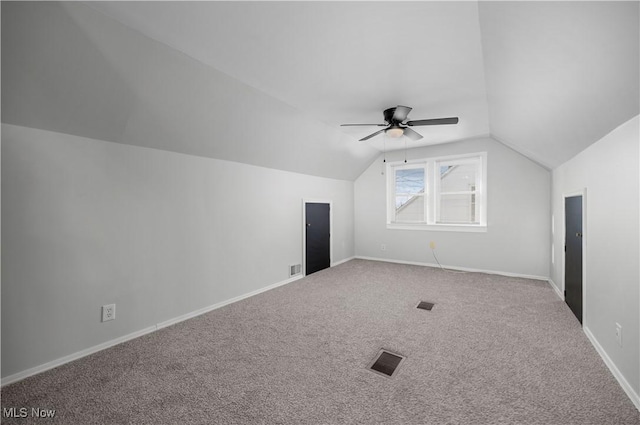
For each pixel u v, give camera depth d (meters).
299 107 3.30
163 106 2.47
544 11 1.23
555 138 2.83
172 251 2.96
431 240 5.44
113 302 2.50
